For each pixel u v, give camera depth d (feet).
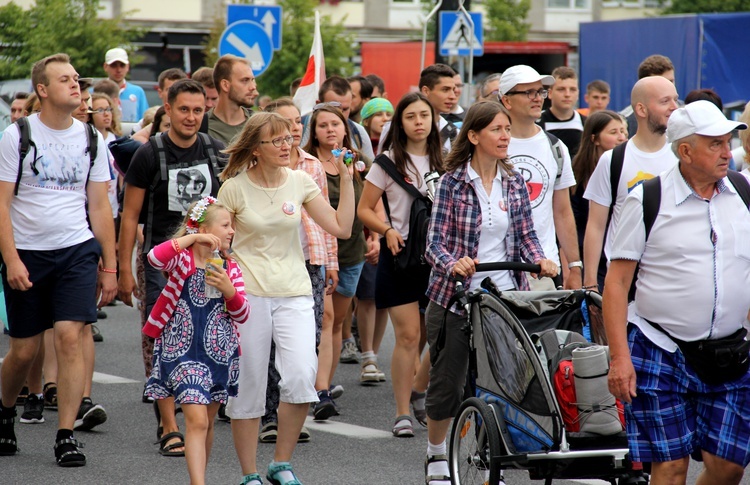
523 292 56.65
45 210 67.00
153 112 108.06
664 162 68.39
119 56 148.15
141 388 89.86
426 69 89.40
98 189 69.87
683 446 46.85
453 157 62.23
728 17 189.16
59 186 67.46
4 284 68.08
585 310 56.44
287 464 60.49
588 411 50.06
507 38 311.06
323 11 377.50
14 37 240.12
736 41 189.88
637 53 200.13
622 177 68.54
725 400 46.88
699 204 46.65
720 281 46.39
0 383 70.13
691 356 46.75
